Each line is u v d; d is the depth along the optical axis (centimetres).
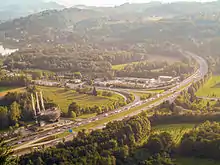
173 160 17512
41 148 18875
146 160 17338
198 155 17738
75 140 18962
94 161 16812
